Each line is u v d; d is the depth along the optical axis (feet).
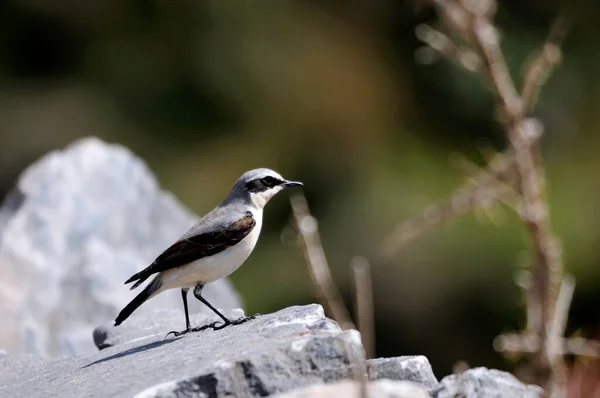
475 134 71.00
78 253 41.14
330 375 20.17
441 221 26.73
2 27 77.66
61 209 42.63
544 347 23.36
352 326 25.71
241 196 28.55
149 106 74.33
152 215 44.42
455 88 70.54
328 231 65.26
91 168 45.01
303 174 71.15
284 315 24.11
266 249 64.90
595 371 22.74
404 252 60.08
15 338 37.19
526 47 69.46
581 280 59.98
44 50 76.59
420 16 74.02
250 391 19.95
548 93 70.03
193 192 70.49
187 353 22.80
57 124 73.87
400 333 59.88
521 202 25.55
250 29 75.41
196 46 75.05
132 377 21.58
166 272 27.17
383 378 21.65
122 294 38.68
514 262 58.80
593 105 70.79
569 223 61.82
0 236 41.88
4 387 24.84
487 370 22.16
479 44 26.81
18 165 72.95
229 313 29.66
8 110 74.43
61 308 38.42
